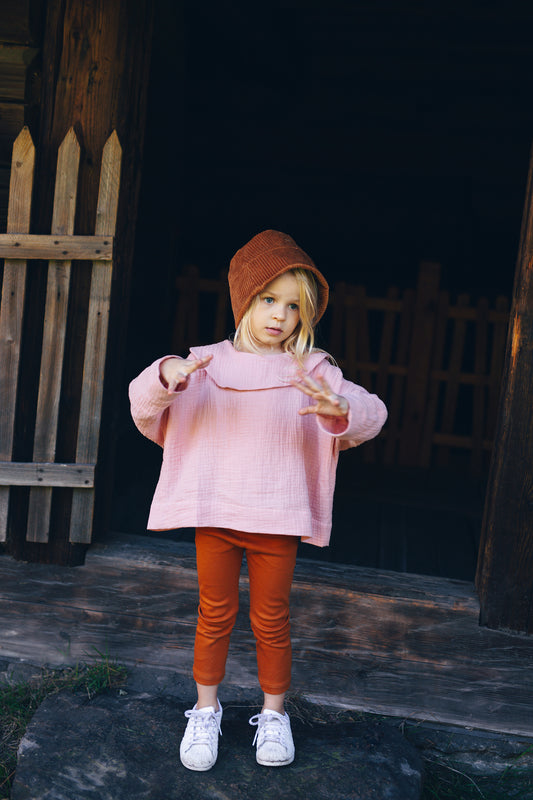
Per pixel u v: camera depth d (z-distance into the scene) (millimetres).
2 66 2596
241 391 1921
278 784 2049
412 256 6289
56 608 2701
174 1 4617
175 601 2633
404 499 4297
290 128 6109
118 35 2584
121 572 2656
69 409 2688
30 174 2551
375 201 6203
